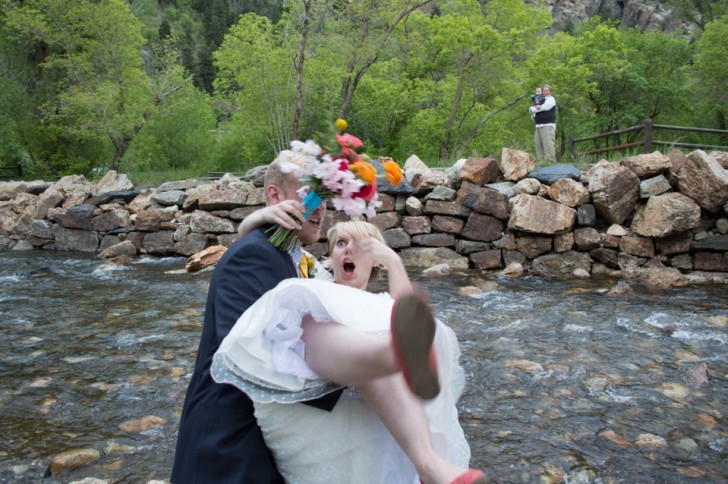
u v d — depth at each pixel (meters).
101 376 4.87
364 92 20.38
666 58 25.59
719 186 8.52
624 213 9.12
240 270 2.04
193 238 11.55
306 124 19.48
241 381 1.84
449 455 1.99
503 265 9.63
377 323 1.82
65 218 12.73
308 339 1.86
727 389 4.41
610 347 5.40
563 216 9.16
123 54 19.52
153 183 16.56
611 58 21.92
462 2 18.91
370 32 17.09
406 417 1.76
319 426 1.89
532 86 19.92
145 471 3.33
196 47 83.50
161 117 23.55
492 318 6.45
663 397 4.28
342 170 2.10
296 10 17.06
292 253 2.22
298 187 2.25
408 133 20.81
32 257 11.76
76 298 7.86
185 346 5.64
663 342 5.53
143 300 7.68
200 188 11.98
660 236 8.77
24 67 21.00
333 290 1.92
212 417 1.91
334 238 2.55
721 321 6.15
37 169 21.03
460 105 20.62
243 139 22.75
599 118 24.45
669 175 9.12
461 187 9.85
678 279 8.25
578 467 3.30
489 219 9.69
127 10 19.44
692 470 3.28
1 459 3.47
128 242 11.88
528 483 3.16
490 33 17.64
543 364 4.98
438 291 7.89
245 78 18.92
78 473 3.33
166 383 4.68
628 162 9.20
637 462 3.37
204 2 95.88
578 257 9.25
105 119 18.66
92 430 3.87
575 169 9.66
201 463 1.89
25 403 4.33
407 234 10.01
